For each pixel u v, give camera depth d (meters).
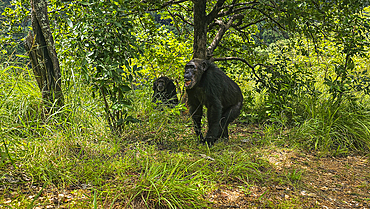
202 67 6.09
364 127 6.65
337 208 3.81
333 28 7.80
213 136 5.98
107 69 5.02
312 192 4.27
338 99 7.48
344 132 6.56
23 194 3.36
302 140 6.48
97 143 4.86
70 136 4.51
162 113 5.98
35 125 4.73
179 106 5.98
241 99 7.06
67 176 3.69
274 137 6.55
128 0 5.54
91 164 4.06
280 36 10.80
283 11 6.71
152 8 7.86
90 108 5.39
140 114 6.22
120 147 4.98
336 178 4.88
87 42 5.21
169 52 9.33
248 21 9.60
